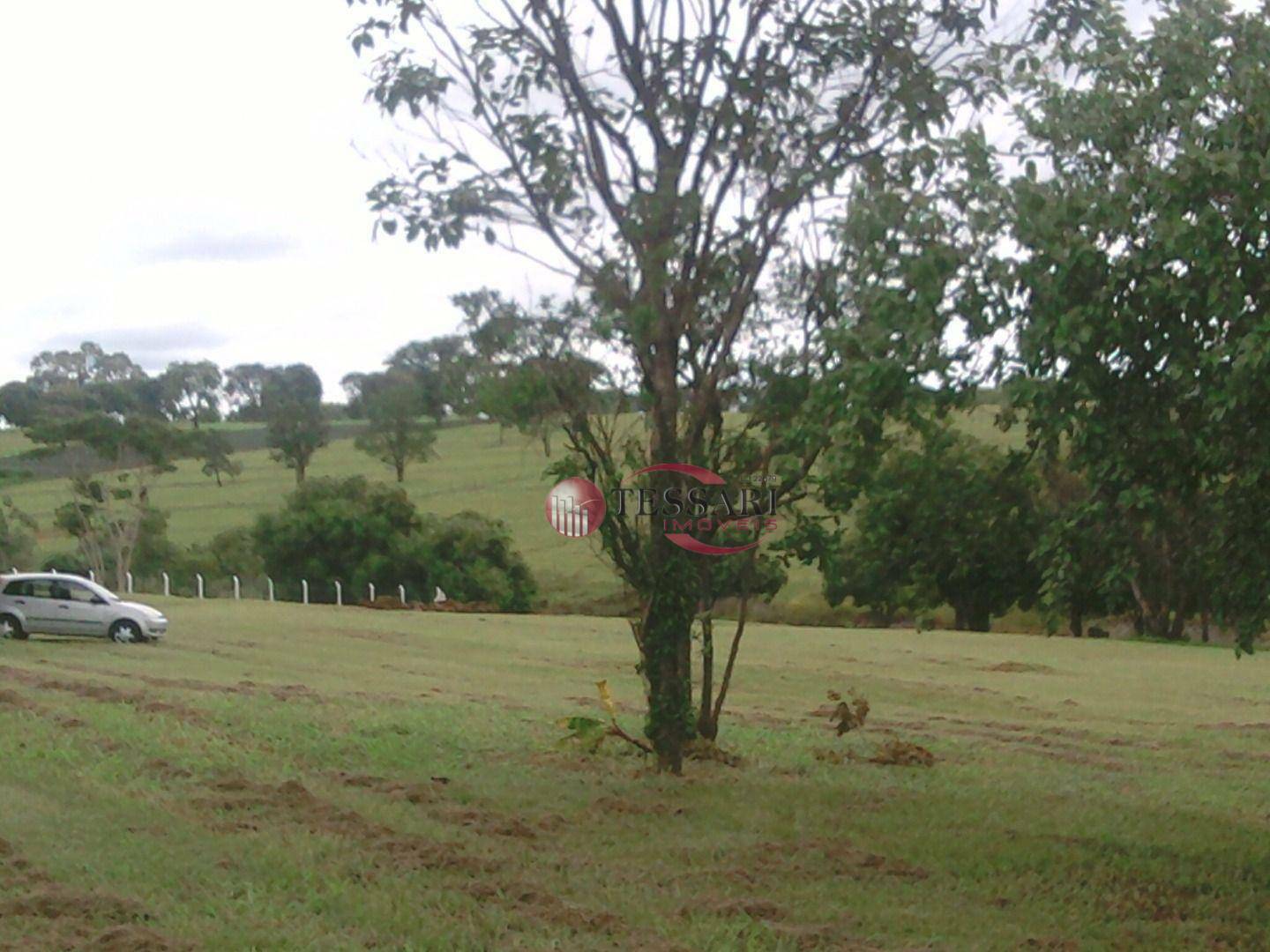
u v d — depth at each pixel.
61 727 17.14
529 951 9.01
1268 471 10.26
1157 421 10.20
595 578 65.69
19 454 72.69
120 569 64.69
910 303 10.05
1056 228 9.75
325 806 13.10
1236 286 9.35
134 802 12.84
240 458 104.50
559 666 33.00
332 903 9.84
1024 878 11.87
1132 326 9.78
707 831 13.32
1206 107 10.35
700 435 15.83
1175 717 26.83
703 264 15.49
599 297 15.34
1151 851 13.30
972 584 42.75
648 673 16.67
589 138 15.54
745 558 17.59
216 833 11.83
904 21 14.67
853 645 40.31
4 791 13.14
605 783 15.73
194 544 74.75
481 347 15.52
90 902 9.41
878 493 11.80
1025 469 11.10
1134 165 10.21
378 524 68.38
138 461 65.62
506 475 89.25
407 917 9.55
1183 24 10.50
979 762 19.45
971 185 10.34
